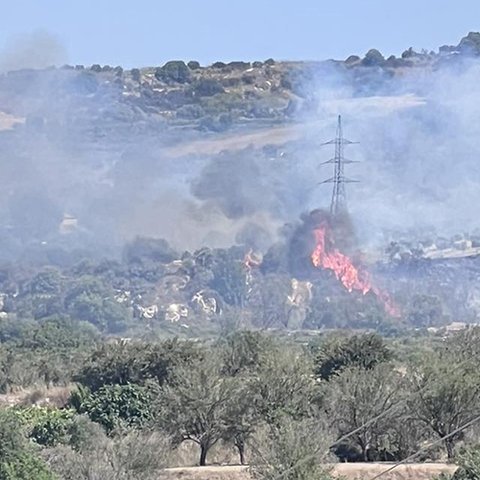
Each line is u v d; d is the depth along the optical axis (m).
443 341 93.88
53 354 100.62
